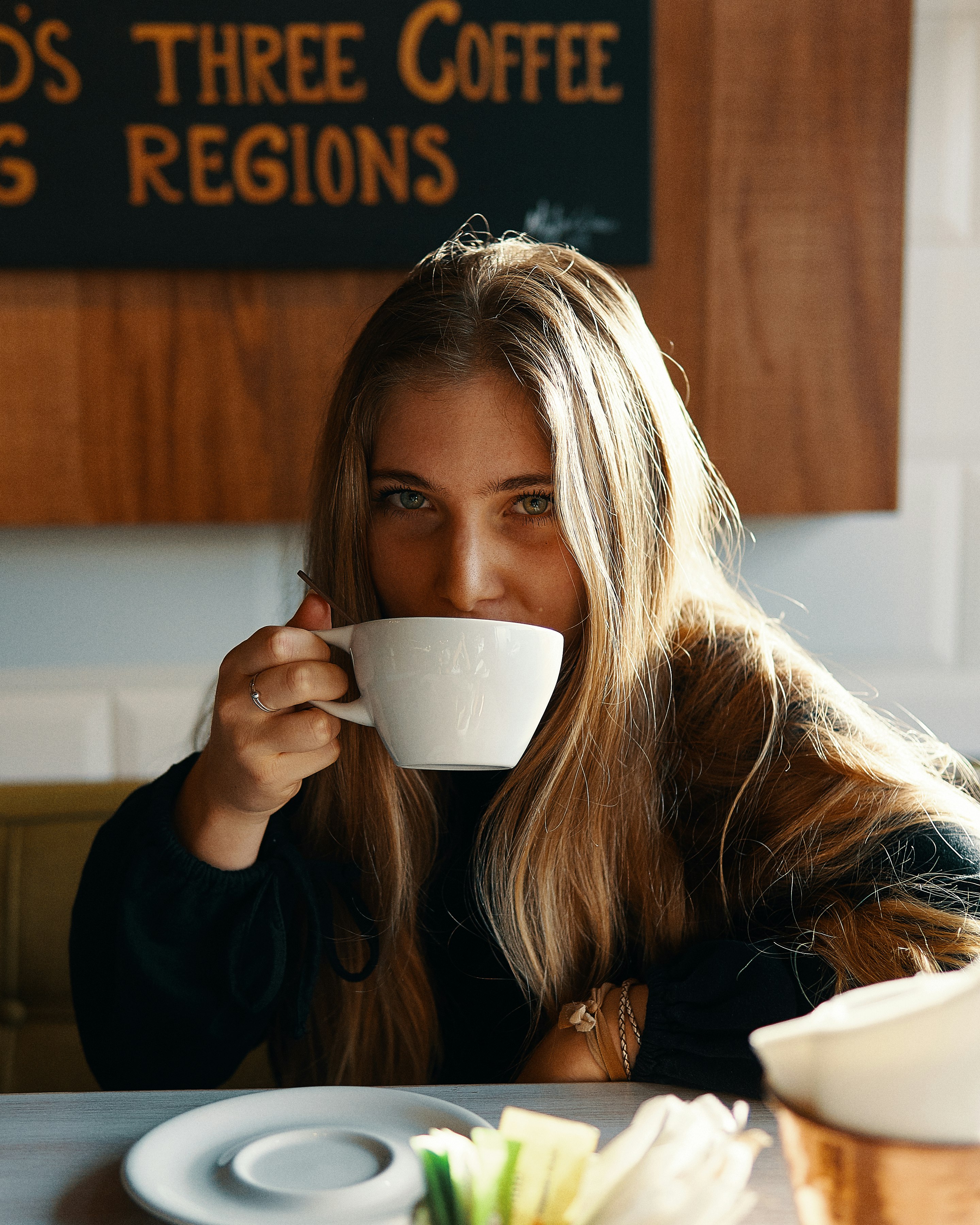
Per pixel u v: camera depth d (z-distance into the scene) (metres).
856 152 1.33
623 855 0.81
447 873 0.89
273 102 1.28
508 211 1.30
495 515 0.73
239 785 0.65
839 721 0.80
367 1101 0.52
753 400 1.35
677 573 0.85
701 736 0.84
